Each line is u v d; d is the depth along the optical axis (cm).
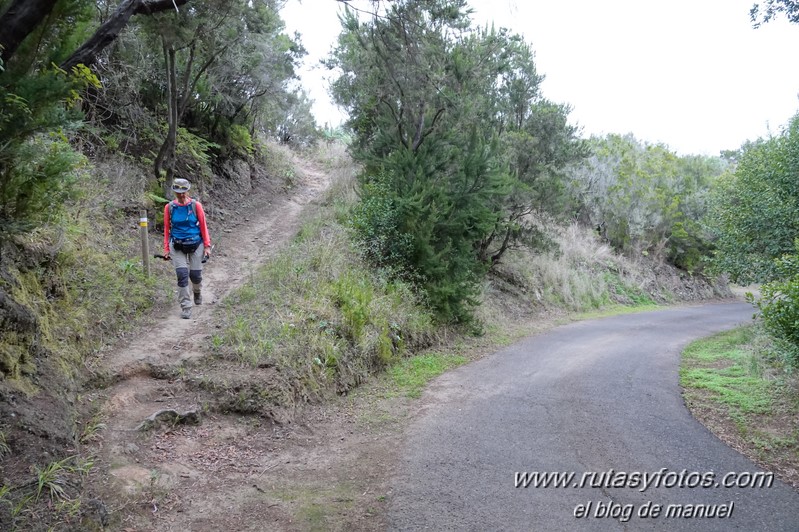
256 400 603
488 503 445
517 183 1541
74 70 485
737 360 1030
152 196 1152
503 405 716
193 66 1426
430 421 648
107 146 1168
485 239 1733
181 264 779
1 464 373
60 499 368
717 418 686
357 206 1289
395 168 1261
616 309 2200
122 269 838
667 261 3077
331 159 2436
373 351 864
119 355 635
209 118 1625
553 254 2125
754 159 1586
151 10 525
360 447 565
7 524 327
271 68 1673
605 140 3206
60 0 409
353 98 1507
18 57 402
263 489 460
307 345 744
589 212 2791
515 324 1563
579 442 587
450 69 1271
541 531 405
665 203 2944
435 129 1322
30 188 422
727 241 1644
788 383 768
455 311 1216
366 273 1095
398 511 429
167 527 390
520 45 1798
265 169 1978
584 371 929
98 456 454
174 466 475
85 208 891
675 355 1126
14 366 448
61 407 462
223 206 1491
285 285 923
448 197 1247
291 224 1484
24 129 390
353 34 1266
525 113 1838
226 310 820
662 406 727
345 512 427
